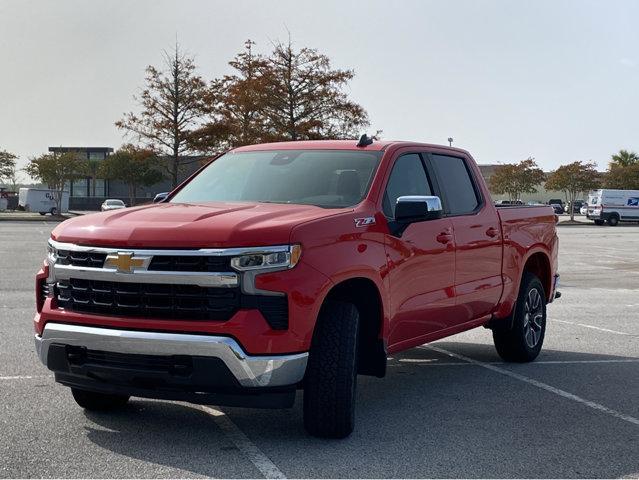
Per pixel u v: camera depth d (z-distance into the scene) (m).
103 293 4.67
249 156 6.39
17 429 5.10
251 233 4.51
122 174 78.25
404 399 6.16
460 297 6.38
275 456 4.60
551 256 8.22
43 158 73.44
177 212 4.98
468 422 5.47
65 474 4.23
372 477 4.27
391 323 5.40
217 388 4.47
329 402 4.78
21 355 7.60
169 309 4.50
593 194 60.97
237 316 4.42
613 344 8.98
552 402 6.11
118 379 4.64
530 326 7.80
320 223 4.81
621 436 5.18
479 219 6.76
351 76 44.75
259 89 43.34
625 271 20.19
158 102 49.06
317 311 4.62
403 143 6.23
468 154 7.15
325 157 6.02
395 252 5.43
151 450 4.69
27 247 26.20
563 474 4.39
